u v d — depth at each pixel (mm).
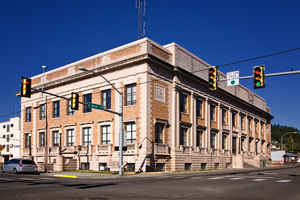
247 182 21188
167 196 13938
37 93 48469
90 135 40062
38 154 46156
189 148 39562
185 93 40156
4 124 84250
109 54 38625
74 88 42625
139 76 35062
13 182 20969
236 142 54750
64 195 14086
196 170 39125
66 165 38719
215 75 20656
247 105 59094
